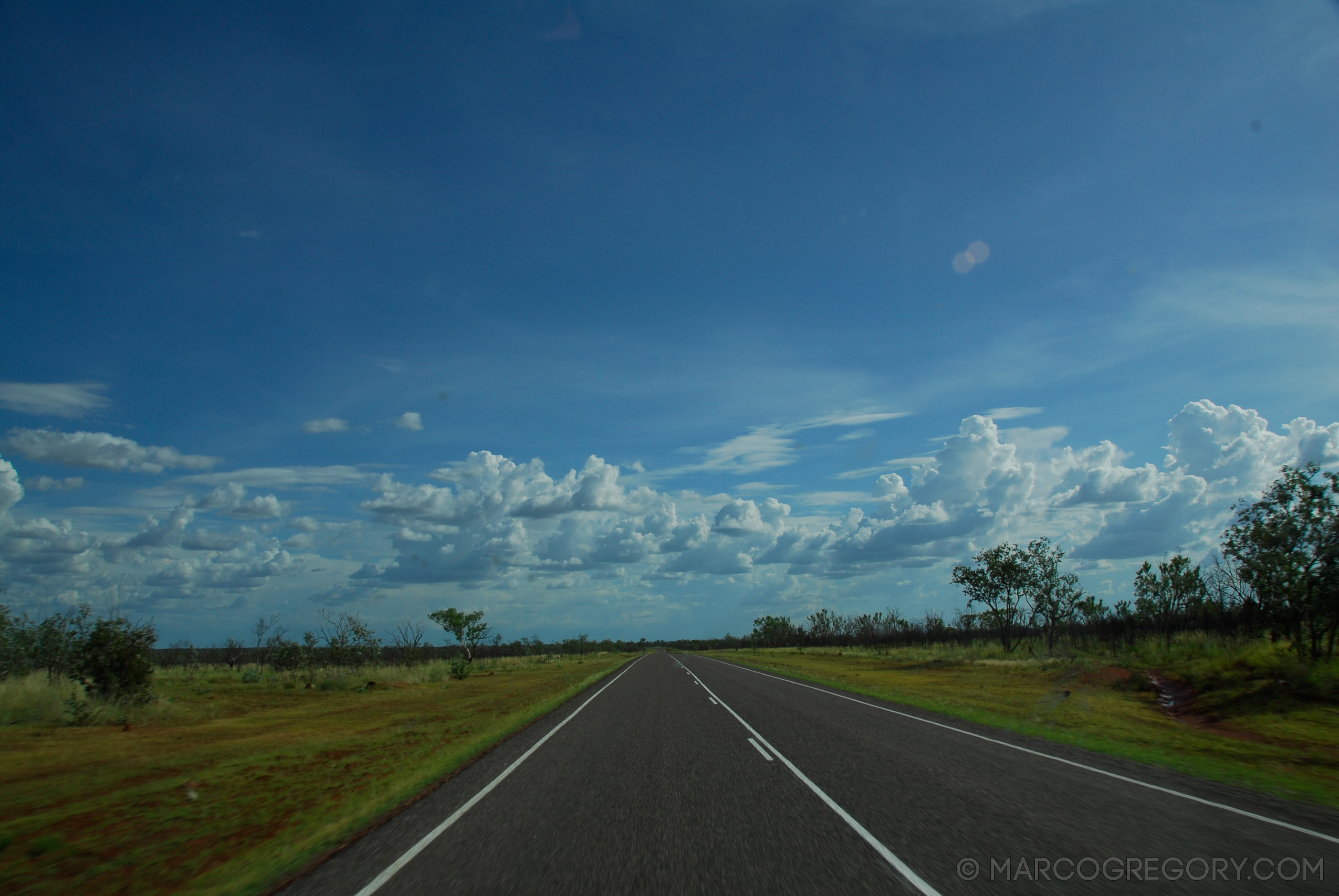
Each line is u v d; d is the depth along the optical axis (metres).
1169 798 7.56
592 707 19.44
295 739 14.95
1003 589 40.69
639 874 5.28
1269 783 8.70
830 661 48.06
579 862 5.61
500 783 9.06
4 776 11.02
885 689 24.00
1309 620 17.89
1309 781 8.95
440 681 35.84
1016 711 17.00
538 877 5.29
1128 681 22.59
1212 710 16.53
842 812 7.03
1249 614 22.64
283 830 7.42
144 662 19.56
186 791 9.63
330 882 5.34
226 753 12.98
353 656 36.69
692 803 7.62
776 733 13.08
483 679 39.44
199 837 7.37
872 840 6.03
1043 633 40.53
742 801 7.66
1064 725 14.61
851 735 12.62
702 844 6.02
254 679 32.78
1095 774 8.99
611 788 8.56
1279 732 13.54
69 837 7.50
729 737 12.70
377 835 6.69
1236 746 11.93
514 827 6.78
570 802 7.83
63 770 11.45
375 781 9.80
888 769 9.29
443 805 7.84
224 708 21.62
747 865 5.41
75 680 18.84
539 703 20.77
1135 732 13.49
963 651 44.78
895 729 13.55
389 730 16.16
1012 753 10.65
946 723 14.48
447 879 5.30
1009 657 37.97
